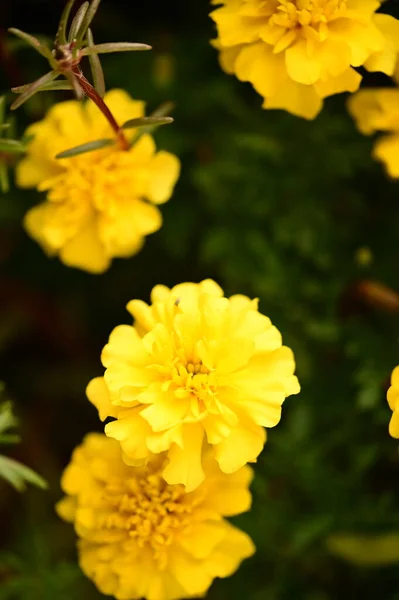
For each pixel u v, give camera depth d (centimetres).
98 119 44
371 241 48
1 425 42
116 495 41
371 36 41
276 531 46
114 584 41
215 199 48
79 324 51
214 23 48
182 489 40
